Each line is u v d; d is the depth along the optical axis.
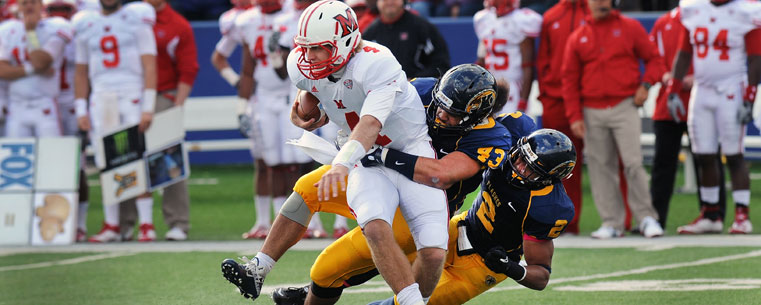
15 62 30.47
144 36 29.19
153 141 29.69
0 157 30.23
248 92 31.12
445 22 42.34
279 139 30.06
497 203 16.34
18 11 32.34
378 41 27.92
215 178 45.53
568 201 16.48
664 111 29.55
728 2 28.12
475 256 16.78
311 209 17.19
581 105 28.80
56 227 29.89
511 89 30.06
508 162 16.12
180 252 27.61
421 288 15.86
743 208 29.25
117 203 29.91
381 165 16.02
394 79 15.38
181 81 30.02
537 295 21.17
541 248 16.61
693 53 28.80
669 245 26.97
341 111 16.20
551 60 29.94
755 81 28.25
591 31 28.28
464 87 15.55
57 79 30.92
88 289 22.75
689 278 22.53
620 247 26.89
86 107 30.00
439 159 16.06
